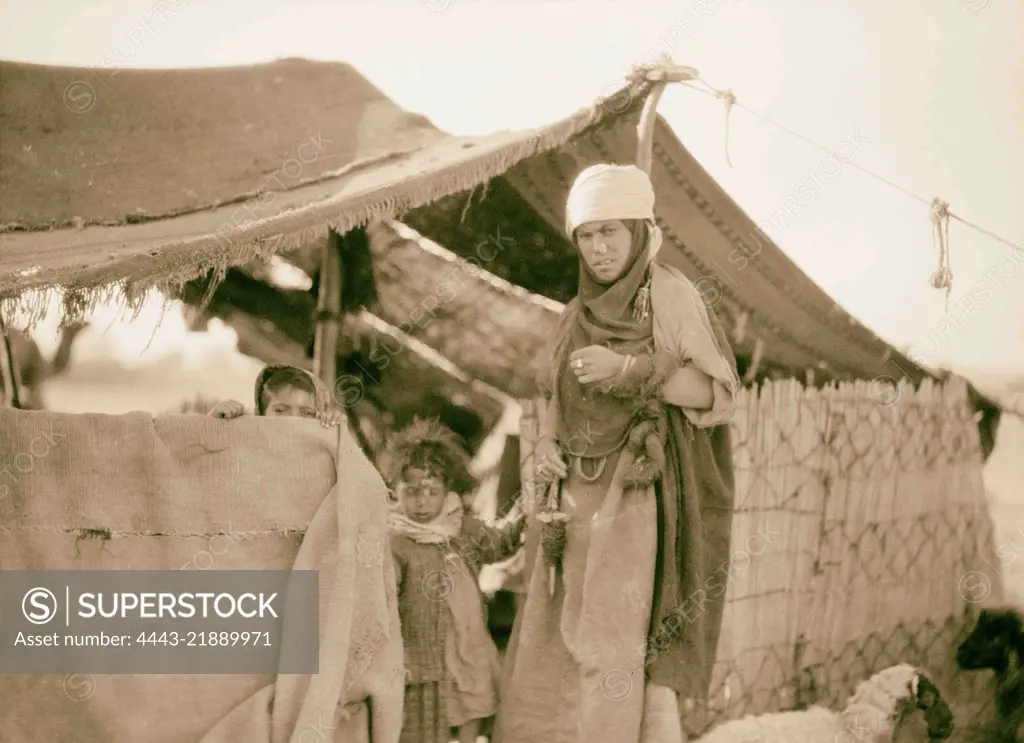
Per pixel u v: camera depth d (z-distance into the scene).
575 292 4.91
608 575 4.84
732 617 4.95
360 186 4.80
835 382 5.14
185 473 4.57
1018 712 5.23
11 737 4.43
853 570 5.13
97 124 4.82
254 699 4.48
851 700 5.09
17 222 4.72
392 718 4.59
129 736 4.45
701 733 4.87
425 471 4.74
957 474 5.25
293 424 4.68
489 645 4.75
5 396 4.57
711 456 4.96
